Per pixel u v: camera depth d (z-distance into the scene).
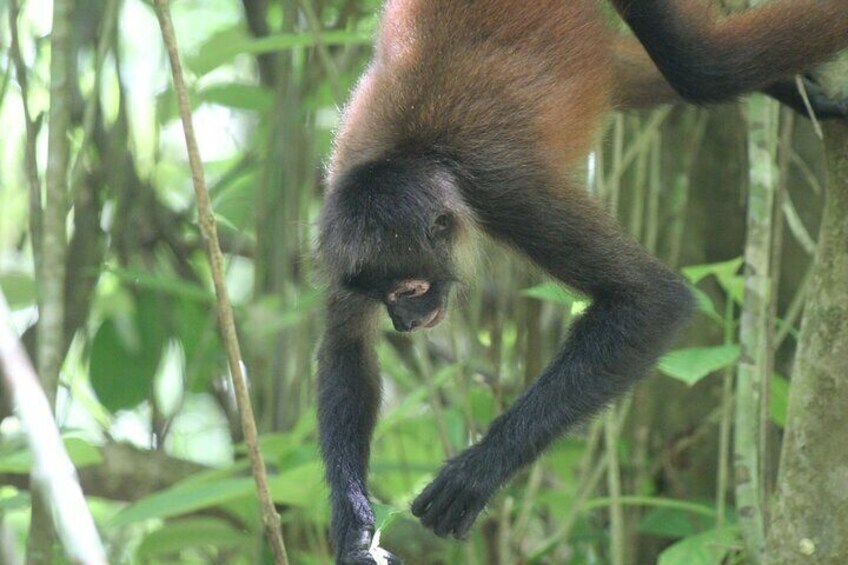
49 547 10.27
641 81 10.44
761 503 10.69
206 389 14.98
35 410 3.98
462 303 10.24
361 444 9.98
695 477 13.27
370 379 10.26
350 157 9.59
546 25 9.69
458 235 9.30
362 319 10.07
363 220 9.13
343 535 9.41
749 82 9.41
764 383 10.44
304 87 14.33
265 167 13.92
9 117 16.36
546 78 9.50
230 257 14.84
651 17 9.52
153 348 14.71
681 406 13.41
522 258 9.38
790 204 12.33
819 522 8.95
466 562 13.66
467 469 9.05
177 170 17.70
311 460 11.20
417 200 9.07
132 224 15.05
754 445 10.36
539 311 13.48
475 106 9.32
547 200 9.09
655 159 12.29
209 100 14.34
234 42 14.54
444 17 9.73
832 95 9.22
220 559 14.59
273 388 13.80
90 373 14.48
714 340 13.10
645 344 8.98
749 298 10.37
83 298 14.33
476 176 9.16
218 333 14.94
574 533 13.38
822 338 8.85
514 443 9.02
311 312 14.45
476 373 13.70
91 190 14.61
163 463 13.87
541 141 9.28
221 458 17.27
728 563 11.46
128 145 15.26
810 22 9.38
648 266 9.23
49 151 10.77
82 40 14.34
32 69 14.66
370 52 14.21
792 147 12.79
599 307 9.17
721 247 13.30
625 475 13.48
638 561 13.87
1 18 13.70
